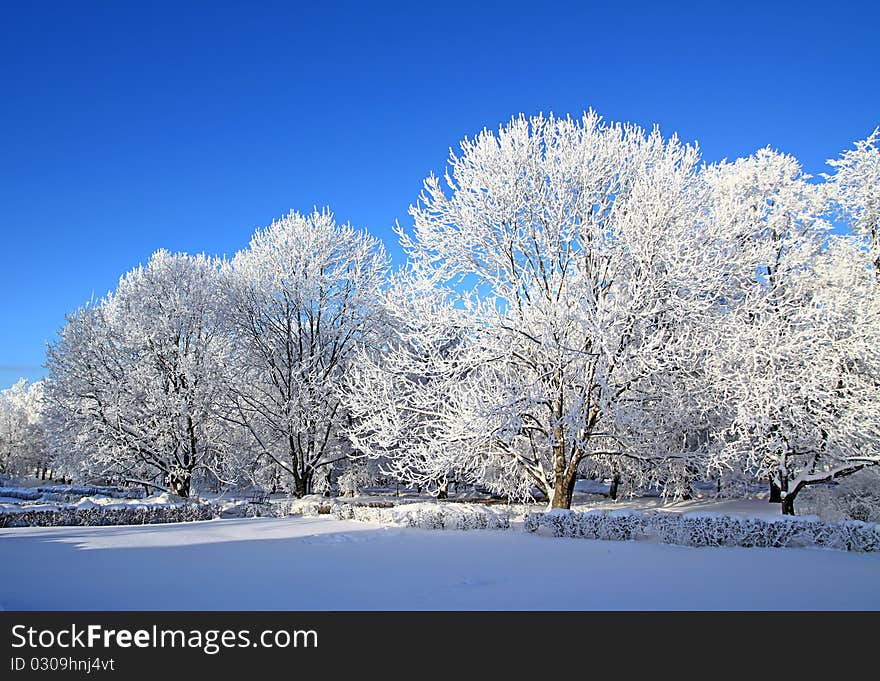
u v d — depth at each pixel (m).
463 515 14.52
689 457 16.59
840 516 13.91
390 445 16.62
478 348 15.81
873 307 17.00
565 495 15.64
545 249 16.81
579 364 15.57
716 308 16.84
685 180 16.80
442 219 17.38
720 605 7.02
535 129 17.69
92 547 11.75
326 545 11.91
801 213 21.16
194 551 11.17
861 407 14.91
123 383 24.50
